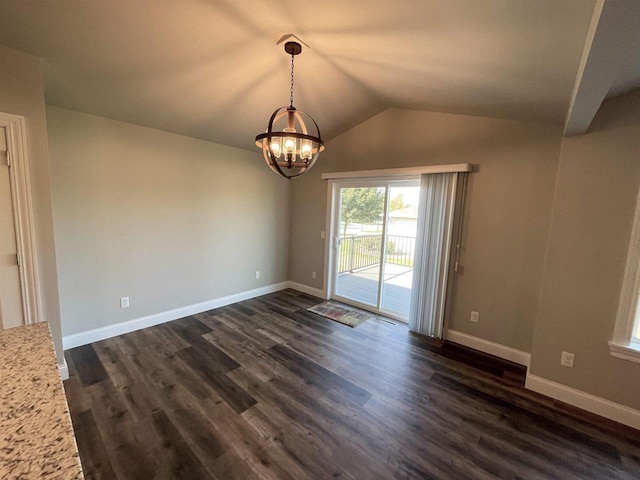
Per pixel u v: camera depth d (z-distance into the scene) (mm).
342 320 3730
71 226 2771
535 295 2697
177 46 2043
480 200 2947
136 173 3166
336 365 2686
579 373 2209
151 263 3373
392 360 2805
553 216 2256
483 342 3008
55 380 854
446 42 1698
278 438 1819
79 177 2785
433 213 3221
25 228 2094
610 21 950
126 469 1582
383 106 3523
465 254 3078
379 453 1730
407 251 3955
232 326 3479
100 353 2775
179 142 3496
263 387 2328
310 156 1962
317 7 1653
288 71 2525
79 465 576
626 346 2018
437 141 3219
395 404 2172
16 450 605
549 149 2555
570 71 1600
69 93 2459
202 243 3842
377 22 1684
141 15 1739
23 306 2145
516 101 2256
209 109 2977
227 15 1779
